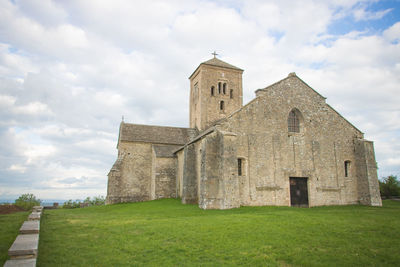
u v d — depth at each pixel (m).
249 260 9.63
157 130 43.03
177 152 36.16
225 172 22.98
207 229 13.58
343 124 30.83
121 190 37.31
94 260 9.47
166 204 28.89
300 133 28.72
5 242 11.35
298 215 17.92
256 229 13.56
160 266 9.05
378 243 11.59
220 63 43.38
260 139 26.48
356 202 29.30
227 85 42.50
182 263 9.32
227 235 12.53
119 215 21.02
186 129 44.53
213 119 40.91
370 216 17.95
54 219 18.86
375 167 29.39
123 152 38.69
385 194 37.62
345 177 29.47
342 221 15.70
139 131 41.66
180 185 34.28
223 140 23.55
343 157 29.88
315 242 11.64
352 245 11.34
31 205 31.06
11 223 16.12
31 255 7.90
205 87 41.31
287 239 11.98
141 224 15.45
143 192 38.22
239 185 24.80
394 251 10.67
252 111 26.77
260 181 25.55
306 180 27.97
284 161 27.05
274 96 28.22
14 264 7.16
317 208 25.06
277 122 27.67
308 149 28.44
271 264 9.34
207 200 22.91
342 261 9.67
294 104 28.95
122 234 13.00
